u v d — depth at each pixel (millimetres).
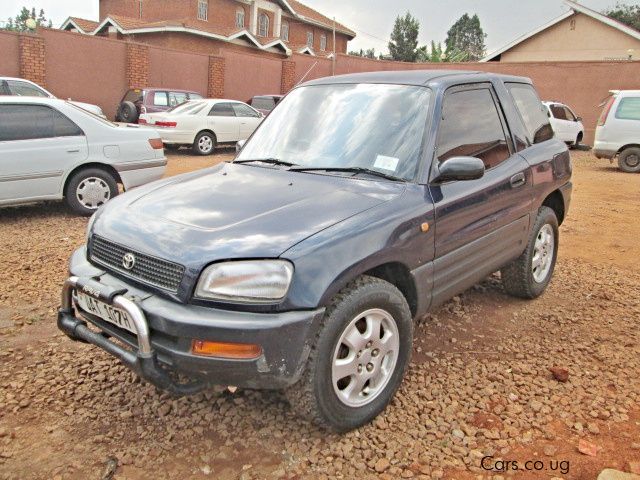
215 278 2633
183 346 2631
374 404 3070
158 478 2674
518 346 4102
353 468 2750
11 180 7109
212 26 31359
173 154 15664
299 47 37562
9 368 3635
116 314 2848
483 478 2693
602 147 14664
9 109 7148
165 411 3182
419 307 3373
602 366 3824
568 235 7738
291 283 2629
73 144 7504
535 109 5008
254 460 2799
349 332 2879
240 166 3949
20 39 17172
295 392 2766
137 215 3182
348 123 3881
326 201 3148
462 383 3543
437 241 3391
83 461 2779
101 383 3477
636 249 7051
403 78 4043
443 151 3617
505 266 4652
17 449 2857
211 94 22531
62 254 6078
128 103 16641
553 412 3250
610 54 29844
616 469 2750
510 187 4117
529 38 31438
